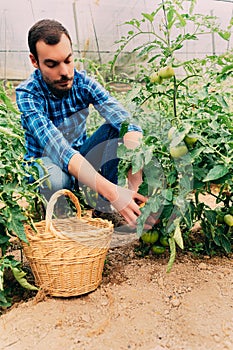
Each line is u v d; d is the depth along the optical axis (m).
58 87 2.09
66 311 1.70
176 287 1.85
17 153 1.88
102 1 7.04
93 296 1.81
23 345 1.51
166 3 1.91
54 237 1.71
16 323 1.63
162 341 1.52
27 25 7.09
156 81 1.90
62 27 1.96
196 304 1.71
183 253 2.22
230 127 1.93
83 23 7.14
